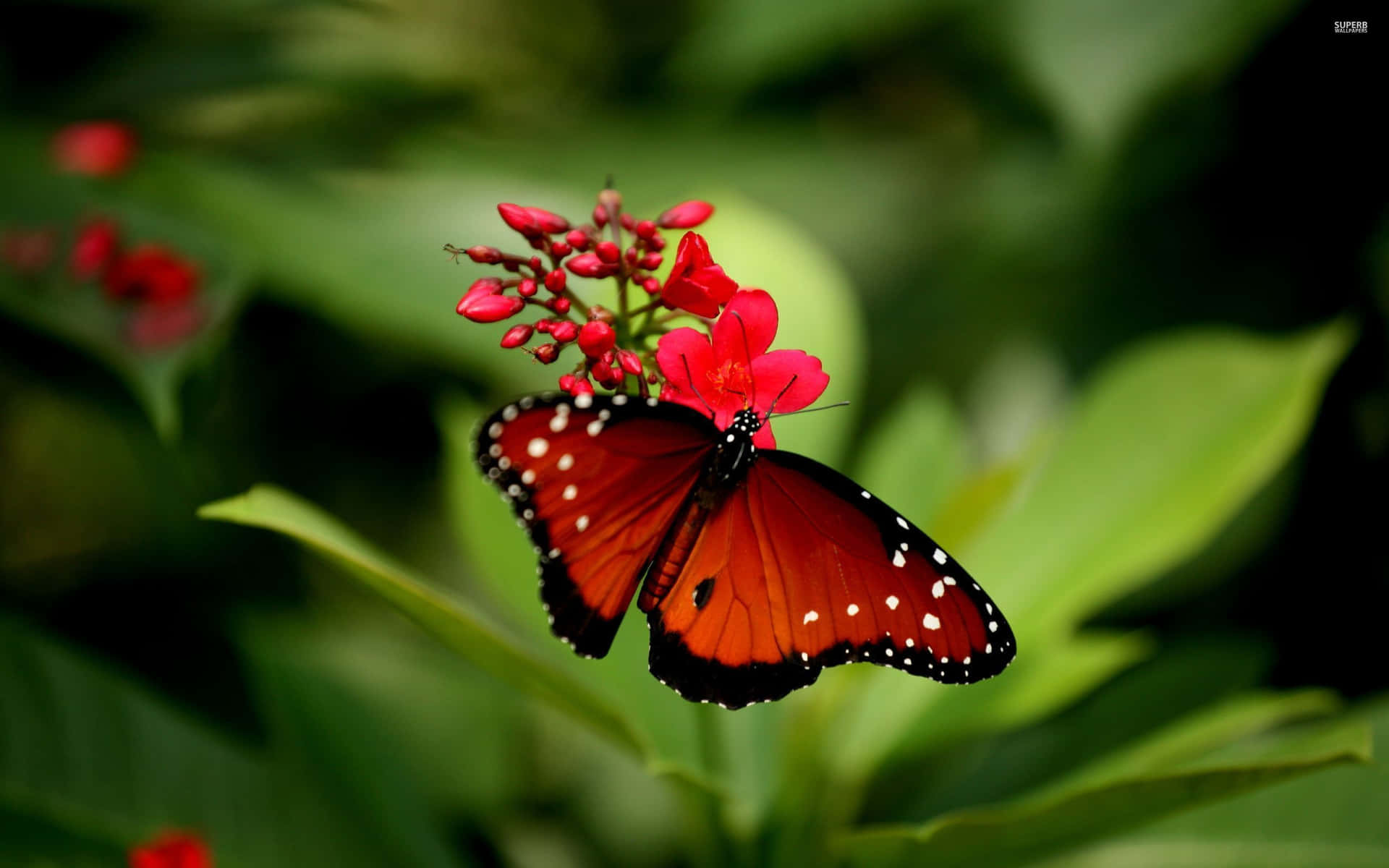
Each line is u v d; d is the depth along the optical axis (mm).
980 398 789
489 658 658
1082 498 719
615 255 673
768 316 671
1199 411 721
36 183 762
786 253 732
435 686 788
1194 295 779
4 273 736
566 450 660
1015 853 672
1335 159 767
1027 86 757
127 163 766
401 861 716
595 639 667
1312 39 759
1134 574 716
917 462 739
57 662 713
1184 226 777
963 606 663
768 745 707
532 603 702
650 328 680
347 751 725
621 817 788
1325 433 770
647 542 670
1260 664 730
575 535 665
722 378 674
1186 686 731
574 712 667
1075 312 784
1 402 791
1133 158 767
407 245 767
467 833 757
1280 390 716
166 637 786
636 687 701
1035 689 700
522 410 651
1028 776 731
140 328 735
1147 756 694
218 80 791
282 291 762
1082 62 729
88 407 756
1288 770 645
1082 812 659
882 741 706
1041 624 705
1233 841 707
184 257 747
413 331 756
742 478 671
